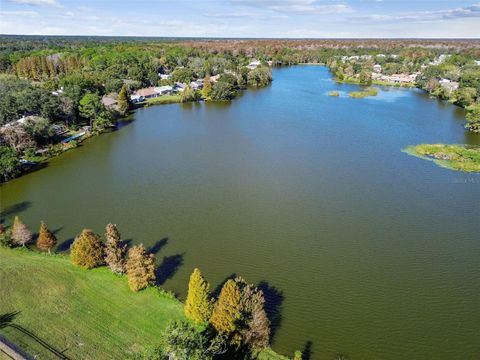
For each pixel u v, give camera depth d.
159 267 62.12
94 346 45.00
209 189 91.44
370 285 59.41
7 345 44.53
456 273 62.81
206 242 69.62
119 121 155.12
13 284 55.44
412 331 50.91
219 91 195.25
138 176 98.88
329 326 51.12
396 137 133.50
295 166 106.50
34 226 74.19
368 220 78.25
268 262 64.31
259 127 145.38
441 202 86.31
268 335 46.34
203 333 45.31
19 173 99.75
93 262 58.78
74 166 105.88
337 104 187.00
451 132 140.00
